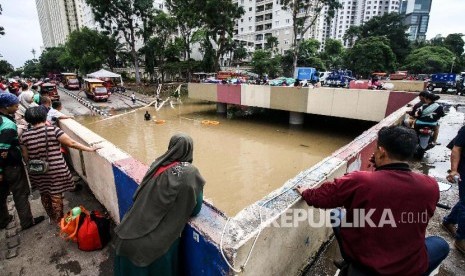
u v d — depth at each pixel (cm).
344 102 1342
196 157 1202
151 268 158
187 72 4588
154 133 1650
